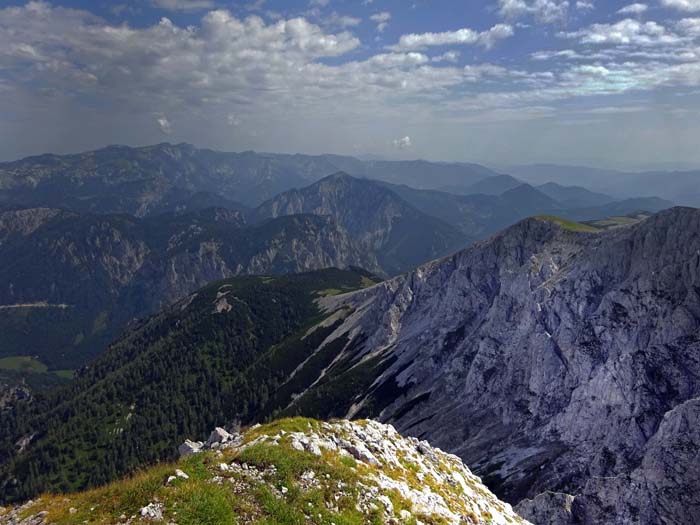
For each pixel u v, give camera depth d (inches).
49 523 1075.9
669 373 3447.3
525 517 2620.6
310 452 1322.6
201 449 1646.2
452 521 1275.8
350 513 1125.7
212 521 990.4
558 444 3676.2
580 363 4151.1
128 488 1138.0
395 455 1544.0
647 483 2395.4
